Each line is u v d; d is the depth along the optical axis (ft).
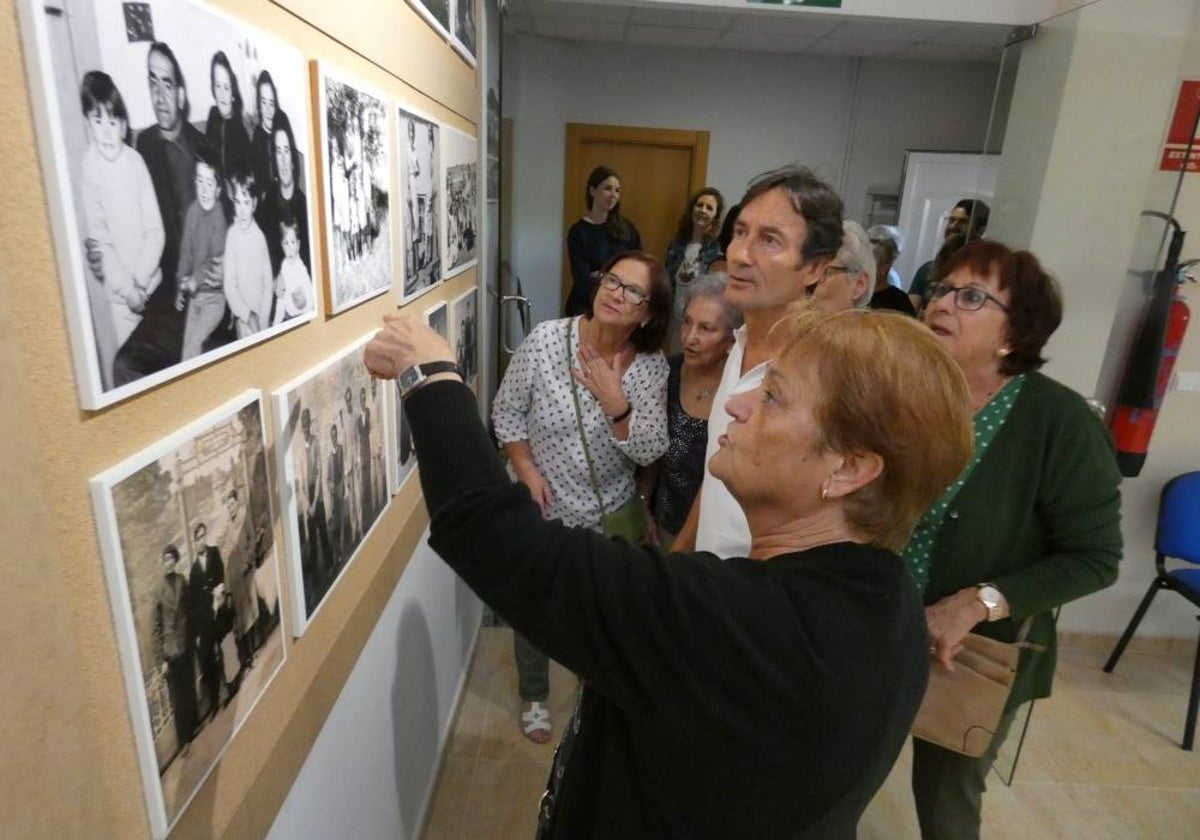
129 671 1.77
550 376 5.58
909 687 1.91
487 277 8.57
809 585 1.86
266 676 2.61
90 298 1.54
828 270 4.15
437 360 2.26
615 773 2.07
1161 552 7.98
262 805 2.69
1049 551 4.24
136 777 1.86
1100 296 7.48
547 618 1.83
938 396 1.85
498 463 2.11
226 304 2.13
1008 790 6.67
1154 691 8.16
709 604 1.74
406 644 5.03
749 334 4.09
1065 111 7.17
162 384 1.89
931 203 15.94
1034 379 4.15
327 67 2.83
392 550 4.46
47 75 1.38
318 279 2.93
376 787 4.42
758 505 2.15
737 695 1.73
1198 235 7.34
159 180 1.76
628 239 14.35
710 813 1.86
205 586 2.13
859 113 16.12
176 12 1.79
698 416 5.24
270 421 2.57
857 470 1.94
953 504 4.21
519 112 15.97
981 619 4.00
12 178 1.34
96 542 1.65
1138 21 6.81
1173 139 7.02
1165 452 8.20
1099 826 6.33
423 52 4.62
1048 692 4.59
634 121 16.20
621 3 10.21
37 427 1.40
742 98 16.11
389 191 3.82
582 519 5.74
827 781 1.79
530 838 5.90
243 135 2.18
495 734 6.99
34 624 1.40
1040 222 7.48
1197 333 7.76
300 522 2.83
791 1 10.25
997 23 10.28
